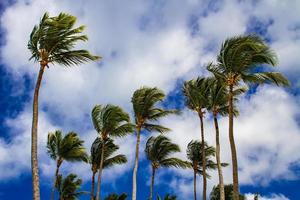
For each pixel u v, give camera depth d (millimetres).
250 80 25453
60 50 23250
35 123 21766
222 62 25594
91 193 41000
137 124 36156
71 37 22984
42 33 22344
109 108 36938
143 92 35781
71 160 39906
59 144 39094
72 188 45531
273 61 24359
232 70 25203
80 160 40219
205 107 34656
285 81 24688
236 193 23062
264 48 24328
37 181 20641
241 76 25609
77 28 22922
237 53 24594
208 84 33594
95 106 37750
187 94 35250
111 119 36625
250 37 24500
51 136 39562
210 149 41906
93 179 41438
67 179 45875
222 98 32875
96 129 37719
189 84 34656
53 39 22547
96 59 23984
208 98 33781
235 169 23703
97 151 41438
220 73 26000
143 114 36031
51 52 22984
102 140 37812
